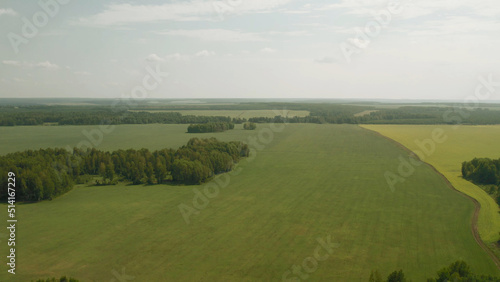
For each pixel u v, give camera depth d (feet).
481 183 254.27
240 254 148.46
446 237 162.20
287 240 162.30
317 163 343.05
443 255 144.25
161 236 168.04
